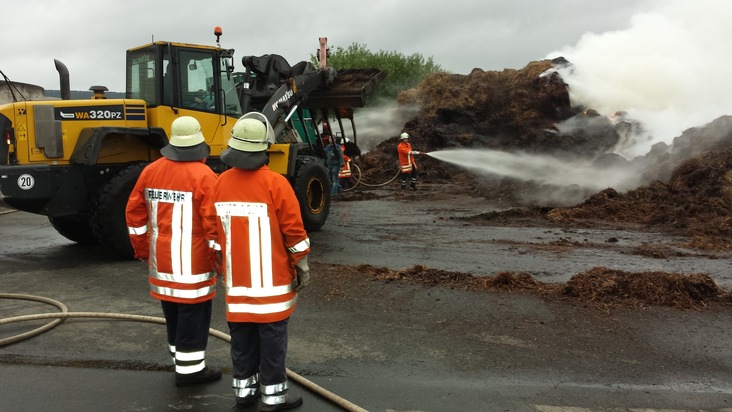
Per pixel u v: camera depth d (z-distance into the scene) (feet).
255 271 11.36
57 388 13.07
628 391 13.08
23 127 24.62
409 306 18.86
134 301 19.70
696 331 16.67
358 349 15.38
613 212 39.52
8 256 27.61
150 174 12.91
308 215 32.73
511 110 73.77
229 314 11.57
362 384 13.35
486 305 18.95
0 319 17.08
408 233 33.83
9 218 42.16
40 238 33.17
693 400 12.69
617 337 16.22
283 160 31.24
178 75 27.53
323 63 39.73
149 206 12.97
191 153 12.69
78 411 11.95
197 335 13.07
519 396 12.79
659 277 20.08
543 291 20.36
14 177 23.91
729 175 39.24
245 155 11.32
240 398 11.93
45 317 17.24
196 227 12.64
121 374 13.91
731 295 19.40
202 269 12.78
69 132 25.39
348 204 48.52
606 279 20.49
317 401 12.52
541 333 16.53
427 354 15.07
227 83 30.09
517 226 36.55
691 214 36.73
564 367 14.30
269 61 33.88
